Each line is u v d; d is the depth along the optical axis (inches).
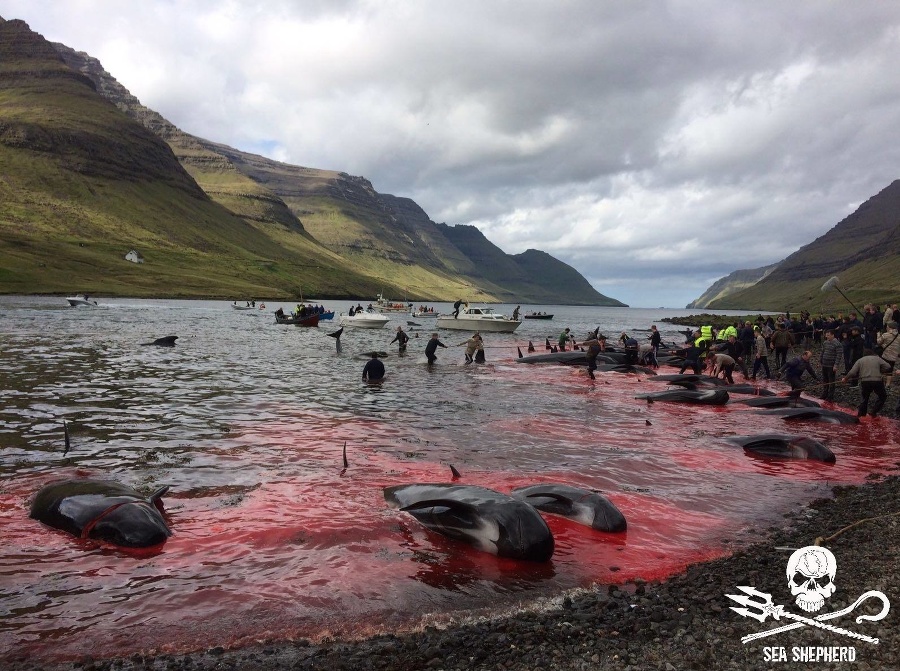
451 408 729.6
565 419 687.7
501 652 212.8
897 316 1003.3
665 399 848.9
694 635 217.6
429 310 3794.3
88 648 218.8
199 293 5575.8
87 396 714.8
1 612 243.1
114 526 313.3
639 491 427.5
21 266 4894.2
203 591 265.4
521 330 2920.8
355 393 813.9
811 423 704.4
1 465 439.8
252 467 452.4
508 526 311.0
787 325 1449.3
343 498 390.0
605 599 260.4
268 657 214.1
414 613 251.1
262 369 1031.0
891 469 508.1
